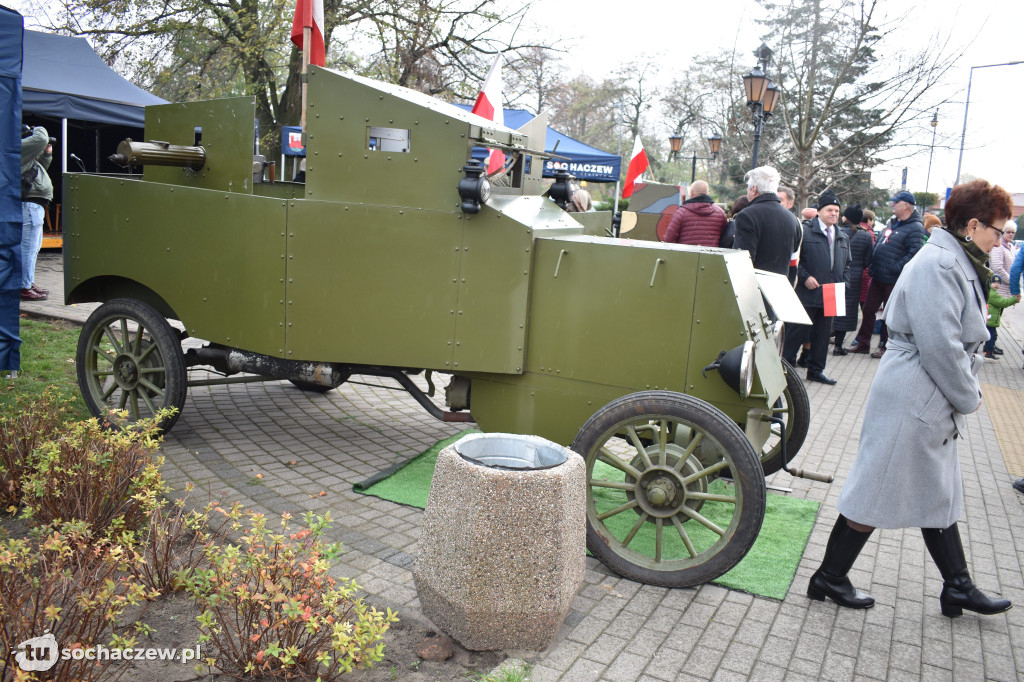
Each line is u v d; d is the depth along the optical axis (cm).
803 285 851
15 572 246
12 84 544
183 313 461
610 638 304
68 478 328
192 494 414
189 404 596
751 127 2053
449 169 401
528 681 269
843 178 1945
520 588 279
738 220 684
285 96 1970
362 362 425
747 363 338
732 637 312
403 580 335
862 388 840
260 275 430
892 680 289
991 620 341
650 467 353
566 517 284
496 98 949
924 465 319
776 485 512
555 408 402
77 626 250
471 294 405
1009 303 1105
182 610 296
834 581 343
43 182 926
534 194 540
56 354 678
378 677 269
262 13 1725
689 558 349
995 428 705
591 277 386
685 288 367
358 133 409
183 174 480
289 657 239
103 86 1342
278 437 533
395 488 445
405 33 1856
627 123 4528
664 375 375
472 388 423
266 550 279
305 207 415
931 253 313
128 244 473
